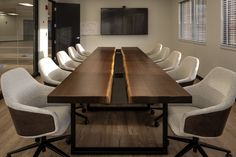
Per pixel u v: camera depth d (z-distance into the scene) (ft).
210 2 20.99
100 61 14.21
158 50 22.47
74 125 9.02
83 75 10.00
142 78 9.40
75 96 6.91
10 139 10.56
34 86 9.00
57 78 11.85
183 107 9.09
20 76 8.35
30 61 24.72
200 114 7.13
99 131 11.49
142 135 11.06
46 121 7.34
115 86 12.39
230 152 9.09
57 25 31.22
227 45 18.13
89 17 33.53
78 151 9.23
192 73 10.81
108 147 9.52
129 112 14.23
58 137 9.44
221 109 7.11
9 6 23.72
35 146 8.88
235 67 16.75
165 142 9.20
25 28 24.64
